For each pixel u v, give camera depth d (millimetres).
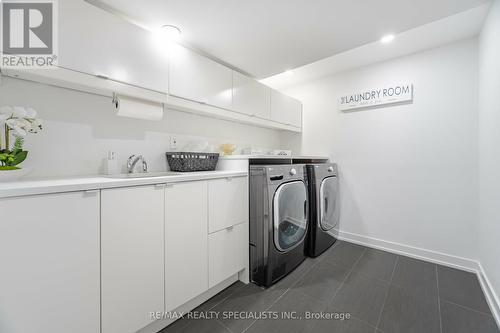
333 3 1322
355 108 2566
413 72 2180
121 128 1579
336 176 2586
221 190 1533
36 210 795
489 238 1544
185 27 1572
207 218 1435
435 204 2070
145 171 1655
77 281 894
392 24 1537
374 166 2441
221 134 2377
